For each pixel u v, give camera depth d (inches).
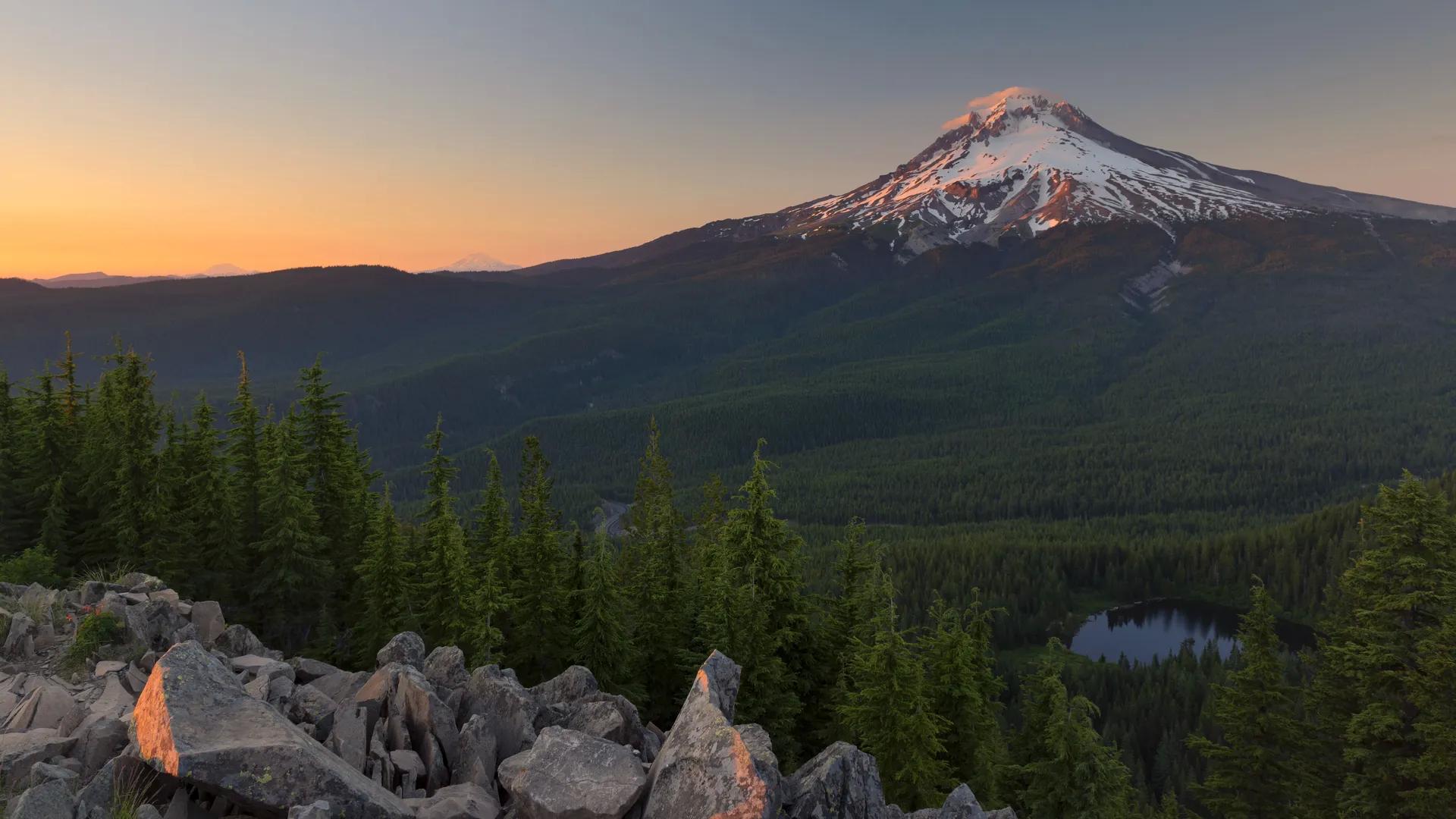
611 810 366.9
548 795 377.7
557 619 1214.3
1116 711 3294.8
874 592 1174.3
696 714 410.9
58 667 486.0
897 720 944.9
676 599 1270.9
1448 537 1004.6
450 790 397.1
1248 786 1130.7
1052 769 1027.9
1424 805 932.6
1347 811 1001.5
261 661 516.1
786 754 1078.4
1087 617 5408.5
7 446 1598.2
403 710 464.8
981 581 5497.1
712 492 1868.8
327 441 1654.8
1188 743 1194.0
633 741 484.7
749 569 1125.7
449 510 1334.9
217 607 619.8
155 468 1365.7
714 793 357.4
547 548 1246.9
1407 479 1071.6
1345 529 5438.0
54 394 1718.8
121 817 306.7
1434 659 952.9
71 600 599.2
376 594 1248.8
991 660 1210.6
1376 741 1035.3
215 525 1386.6
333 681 526.3
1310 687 1169.4
